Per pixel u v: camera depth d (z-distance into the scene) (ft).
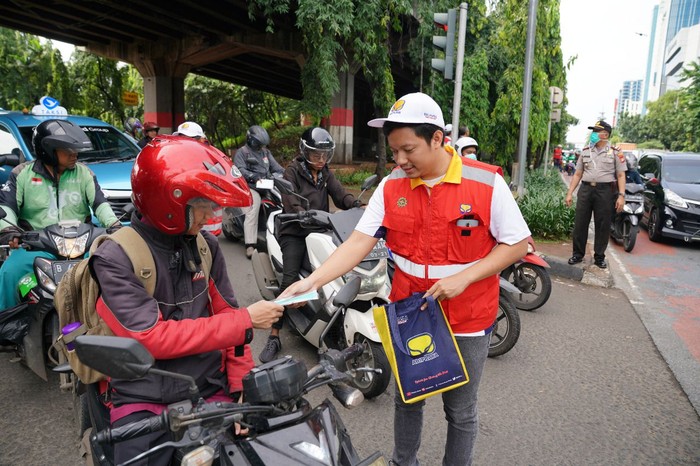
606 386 12.80
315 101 37.09
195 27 56.29
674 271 25.26
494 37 47.67
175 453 5.65
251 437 5.11
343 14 31.91
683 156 35.17
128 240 5.72
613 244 31.99
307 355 13.96
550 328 16.63
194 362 6.10
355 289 6.92
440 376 7.00
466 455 7.75
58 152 11.75
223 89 95.09
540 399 12.06
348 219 12.54
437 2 42.16
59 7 51.39
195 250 6.26
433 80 45.60
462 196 6.75
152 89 70.18
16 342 11.45
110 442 4.90
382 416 11.09
